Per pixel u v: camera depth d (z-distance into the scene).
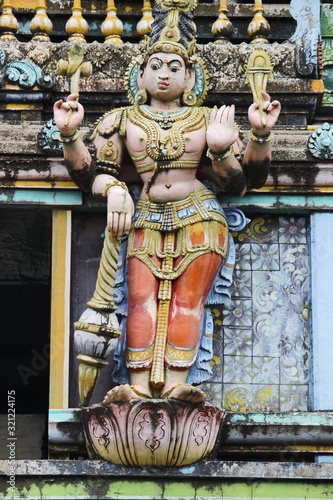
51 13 20.31
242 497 17.06
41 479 17.09
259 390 18.05
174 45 18.09
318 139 18.39
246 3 20.69
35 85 18.66
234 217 18.33
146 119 17.97
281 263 18.52
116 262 17.34
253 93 17.58
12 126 18.47
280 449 17.52
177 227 17.73
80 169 17.70
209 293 18.02
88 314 17.22
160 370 17.25
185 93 18.17
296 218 18.70
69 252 18.27
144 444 16.80
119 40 19.17
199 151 17.83
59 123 17.30
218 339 18.20
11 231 20.33
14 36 19.34
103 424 16.94
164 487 17.09
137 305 17.58
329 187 18.47
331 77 19.73
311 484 17.11
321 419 17.44
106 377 17.94
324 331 18.02
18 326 22.23
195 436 16.91
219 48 18.97
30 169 18.34
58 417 17.27
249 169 17.78
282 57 18.95
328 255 18.33
